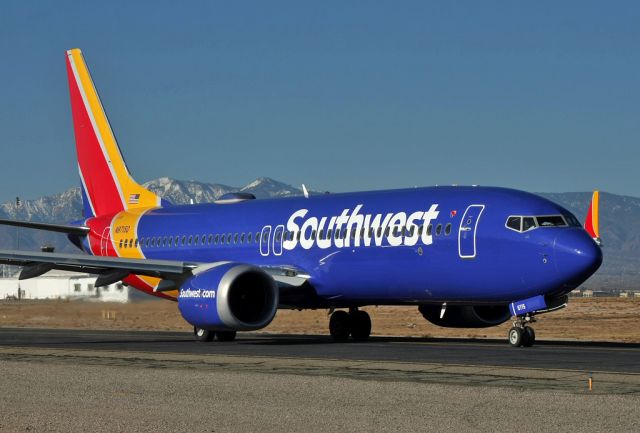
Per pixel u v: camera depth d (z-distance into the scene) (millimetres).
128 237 56438
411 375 26859
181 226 53625
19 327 65688
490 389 23562
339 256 44281
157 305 69250
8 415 20328
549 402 21516
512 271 38281
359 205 44688
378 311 102875
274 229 47938
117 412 20578
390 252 42094
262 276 42469
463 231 39688
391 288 42531
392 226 42312
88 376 27156
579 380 25422
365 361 30969
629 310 99125
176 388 24375
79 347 40094
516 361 31047
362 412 20406
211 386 24672
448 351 35938
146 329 62406
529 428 18516
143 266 44438
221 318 41531
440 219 40688
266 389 24031
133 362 31656
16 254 43469
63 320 74062
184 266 44375
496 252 38656
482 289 39438
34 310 85625
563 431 18219
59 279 152500
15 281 169250
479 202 40062
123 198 59156
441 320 45750
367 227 43312
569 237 37281
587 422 19109
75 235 60625
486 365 29547
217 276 42188
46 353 35875
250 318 44000
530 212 38406
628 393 22891
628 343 42625
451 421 19281
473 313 44562
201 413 20375
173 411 20656
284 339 48562
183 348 39062
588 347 38281
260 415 20094
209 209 53062
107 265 44438
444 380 25641
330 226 45094
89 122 60875
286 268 46031
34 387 24891
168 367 29750
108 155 59938
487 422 19156
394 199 43594
